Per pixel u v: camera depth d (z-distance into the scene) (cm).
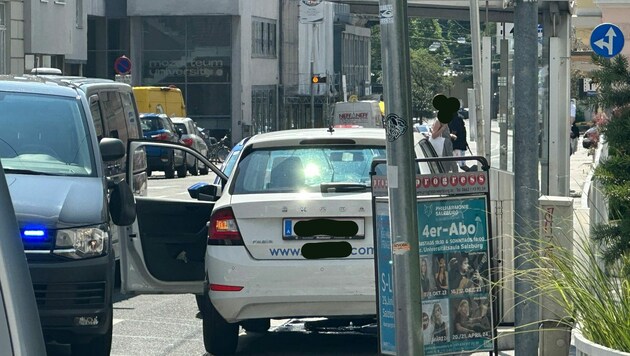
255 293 1564
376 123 8481
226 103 10650
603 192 1148
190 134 7575
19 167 1691
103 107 2252
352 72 15112
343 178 1608
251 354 1695
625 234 1135
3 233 527
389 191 1142
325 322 1950
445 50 17862
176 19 10581
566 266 1160
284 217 1573
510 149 3011
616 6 4338
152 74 10650
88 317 1545
